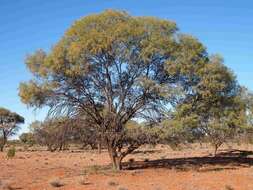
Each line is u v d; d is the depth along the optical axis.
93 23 30.38
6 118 86.19
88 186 23.08
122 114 30.53
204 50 31.95
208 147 89.44
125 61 30.41
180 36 31.67
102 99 31.34
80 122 30.98
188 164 36.66
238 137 51.72
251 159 41.34
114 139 31.45
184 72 29.81
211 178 26.20
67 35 30.67
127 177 27.62
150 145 31.52
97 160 48.00
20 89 30.48
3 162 42.84
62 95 30.94
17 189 22.27
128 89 30.47
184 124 28.64
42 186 23.34
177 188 21.89
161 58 31.02
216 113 33.38
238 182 24.02
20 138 102.62
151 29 30.70
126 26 29.09
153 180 25.78
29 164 40.44
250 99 44.03
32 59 31.12
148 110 30.03
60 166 37.81
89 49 29.22
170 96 28.86
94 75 30.62
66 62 30.00
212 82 30.56
